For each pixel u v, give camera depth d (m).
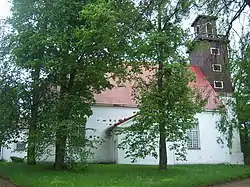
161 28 21.47
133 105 35.72
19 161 30.39
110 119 34.84
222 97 22.89
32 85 23.17
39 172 22.20
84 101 24.55
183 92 23.81
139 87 25.61
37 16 23.61
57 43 21.59
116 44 17.83
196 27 13.98
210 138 35.66
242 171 24.88
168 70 23.48
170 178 20.36
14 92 23.23
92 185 17.28
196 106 23.44
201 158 35.03
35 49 21.98
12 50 22.92
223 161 35.56
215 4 12.65
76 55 22.23
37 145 21.58
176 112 23.52
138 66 24.67
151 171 24.06
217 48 14.43
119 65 24.12
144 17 14.13
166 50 22.42
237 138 36.12
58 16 22.88
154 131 24.16
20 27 23.45
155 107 23.39
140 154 24.53
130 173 22.72
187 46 18.98
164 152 25.53
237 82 16.81
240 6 12.41
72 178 19.59
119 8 14.96
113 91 36.47
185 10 13.59
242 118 25.14
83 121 22.88
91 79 23.64
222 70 15.86
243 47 13.80
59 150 22.53
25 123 23.62
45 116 22.39
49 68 21.73
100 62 22.95
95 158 33.31
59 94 24.20
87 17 19.86
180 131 25.02
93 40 20.50
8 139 24.20
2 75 23.73
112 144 33.53
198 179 20.12
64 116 22.56
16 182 18.97
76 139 22.09
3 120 22.91
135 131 24.30
